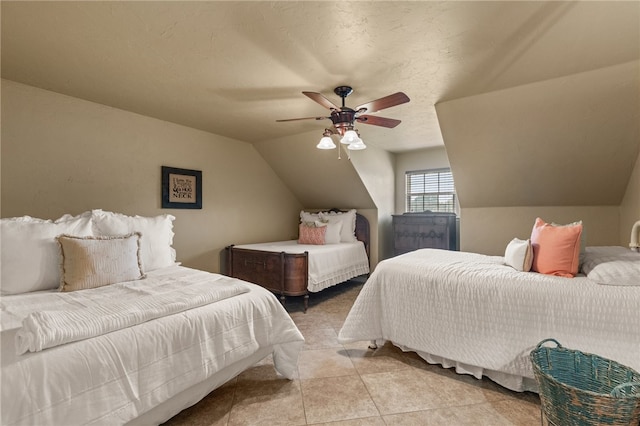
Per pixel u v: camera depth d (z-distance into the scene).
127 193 3.31
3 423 0.99
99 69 2.32
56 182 2.83
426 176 5.18
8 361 1.10
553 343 1.76
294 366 2.06
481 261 2.52
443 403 1.82
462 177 3.67
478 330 2.02
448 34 1.82
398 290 2.40
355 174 4.52
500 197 3.71
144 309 1.51
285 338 2.03
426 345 2.24
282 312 2.07
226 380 1.81
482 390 1.96
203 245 4.09
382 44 1.94
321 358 2.40
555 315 1.78
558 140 2.87
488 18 1.66
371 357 2.42
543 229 2.14
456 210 4.88
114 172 3.21
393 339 2.41
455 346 2.10
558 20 1.67
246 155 4.69
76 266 1.93
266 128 3.91
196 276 2.26
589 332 1.69
